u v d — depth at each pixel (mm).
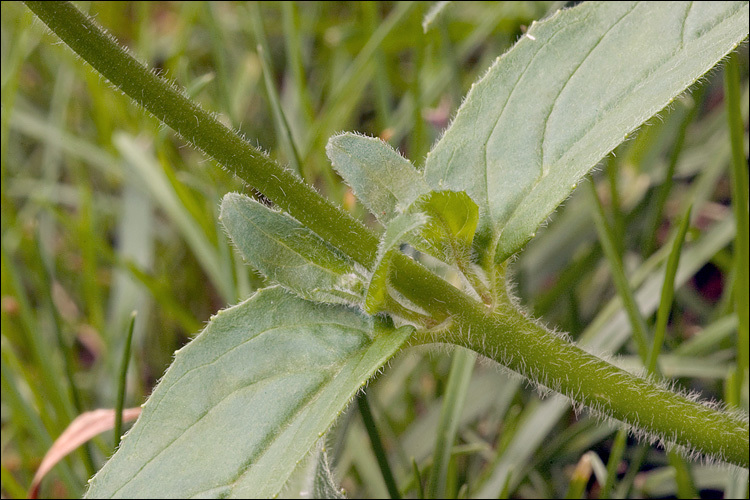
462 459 345
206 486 278
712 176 363
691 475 325
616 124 295
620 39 302
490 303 295
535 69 303
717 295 392
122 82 281
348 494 346
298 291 290
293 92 469
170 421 283
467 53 422
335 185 385
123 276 401
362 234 289
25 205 481
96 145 484
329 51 496
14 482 332
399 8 390
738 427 295
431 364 354
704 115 437
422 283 293
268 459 280
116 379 365
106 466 281
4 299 375
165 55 530
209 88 456
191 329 366
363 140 292
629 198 379
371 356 286
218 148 284
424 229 291
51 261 425
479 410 349
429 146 407
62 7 278
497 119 302
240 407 284
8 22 486
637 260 366
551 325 363
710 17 299
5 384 340
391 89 475
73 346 401
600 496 326
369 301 287
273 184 286
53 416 356
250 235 291
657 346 326
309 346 288
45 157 471
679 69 295
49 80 528
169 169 363
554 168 297
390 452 348
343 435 329
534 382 296
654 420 295
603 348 346
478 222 296
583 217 372
